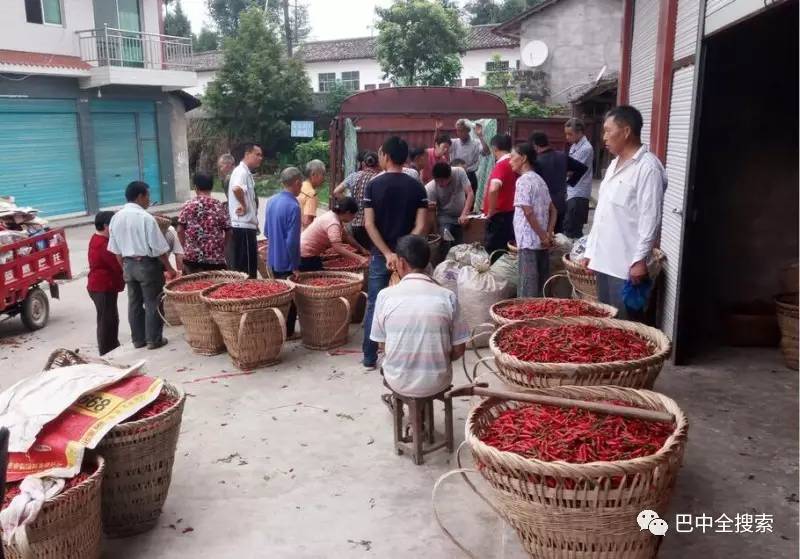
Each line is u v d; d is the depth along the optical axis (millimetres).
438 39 24391
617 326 3959
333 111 28297
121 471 3209
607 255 4598
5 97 16516
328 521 3406
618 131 4410
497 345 3703
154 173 21219
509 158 6914
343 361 5730
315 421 4566
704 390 4668
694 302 5930
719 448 3846
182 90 21375
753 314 5590
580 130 8383
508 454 2389
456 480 3750
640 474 2285
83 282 11398
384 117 11922
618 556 2395
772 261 5793
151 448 3260
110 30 18812
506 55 30188
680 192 5207
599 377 3266
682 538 3045
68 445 3023
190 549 3227
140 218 6133
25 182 17406
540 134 6828
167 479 3408
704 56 4754
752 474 3561
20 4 16734
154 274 6289
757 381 4801
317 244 6680
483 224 8312
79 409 3240
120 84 18703
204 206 6844
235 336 5434
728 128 5645
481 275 5758
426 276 3945
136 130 20406
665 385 4773
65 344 8086
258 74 27234
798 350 4926
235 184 7023
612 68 21703
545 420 2840
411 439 4160
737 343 5570
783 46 5426
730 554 2932
